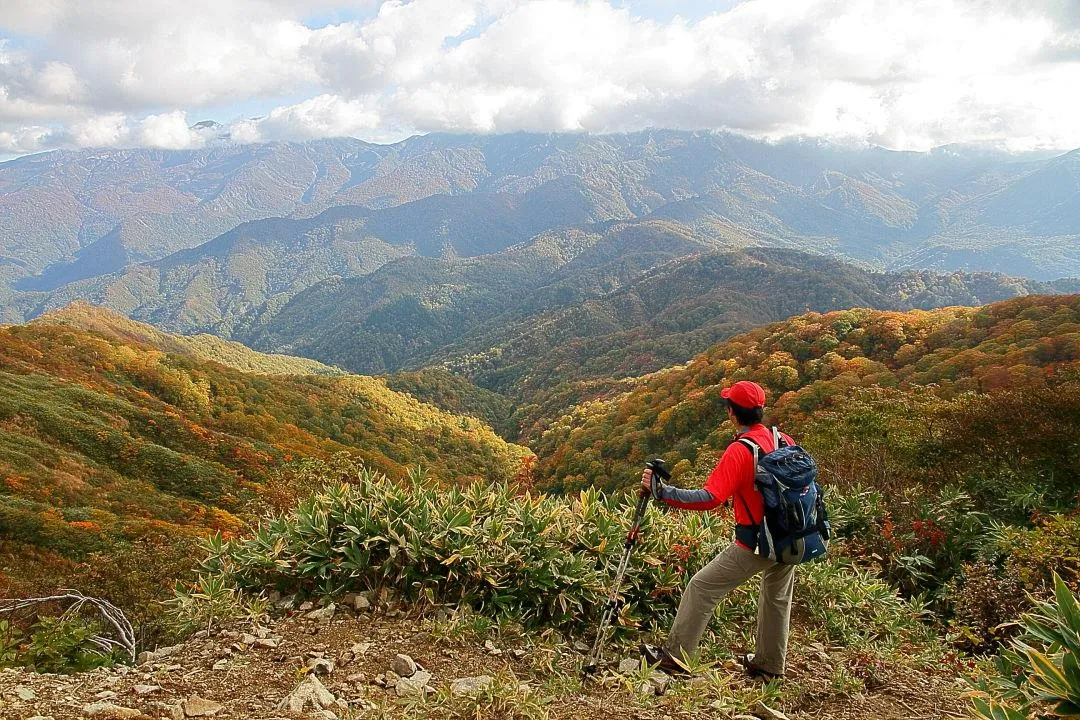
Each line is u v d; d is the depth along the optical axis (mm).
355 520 4832
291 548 4801
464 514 4789
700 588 3793
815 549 3518
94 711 2939
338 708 3172
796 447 3658
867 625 5102
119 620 7148
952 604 5949
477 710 3104
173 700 3180
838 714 3605
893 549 6801
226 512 44188
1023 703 2848
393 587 4633
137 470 48750
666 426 50938
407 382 139500
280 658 3814
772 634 3857
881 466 9227
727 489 3492
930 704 3750
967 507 7312
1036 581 5234
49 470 41438
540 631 4395
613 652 4293
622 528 5047
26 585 15883
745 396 3643
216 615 4367
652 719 3221
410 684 3480
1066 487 7691
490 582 4480
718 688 3486
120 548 12125
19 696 3121
